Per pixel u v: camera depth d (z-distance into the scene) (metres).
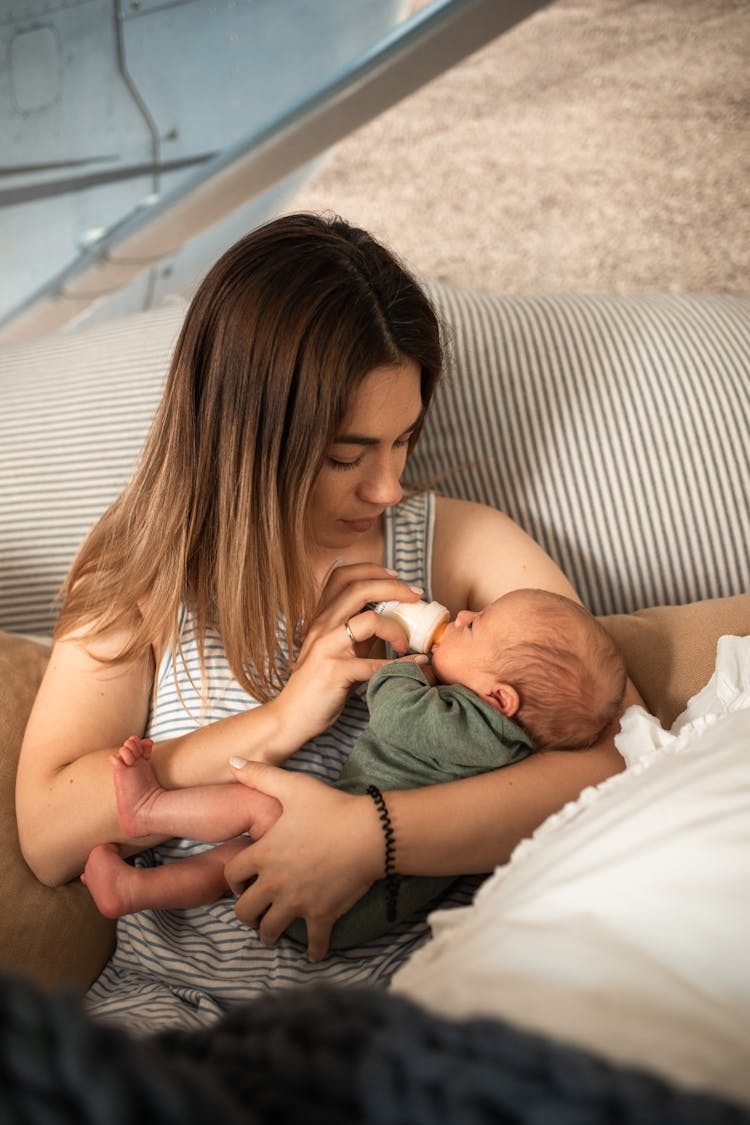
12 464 1.37
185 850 1.05
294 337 0.94
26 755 1.05
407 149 1.83
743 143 1.67
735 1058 0.52
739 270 1.74
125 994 0.97
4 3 1.92
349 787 1.01
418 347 0.98
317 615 1.06
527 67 1.72
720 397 1.34
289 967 0.94
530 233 1.82
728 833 0.64
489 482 1.36
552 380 1.36
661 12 1.63
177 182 1.96
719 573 1.33
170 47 1.86
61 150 2.00
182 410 1.03
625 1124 0.41
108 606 1.06
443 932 0.73
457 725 0.96
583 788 0.96
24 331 2.19
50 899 1.01
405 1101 0.43
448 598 1.21
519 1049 0.45
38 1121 0.39
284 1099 0.46
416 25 1.72
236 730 1.01
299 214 1.04
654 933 0.60
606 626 1.19
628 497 1.34
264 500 1.01
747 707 0.85
